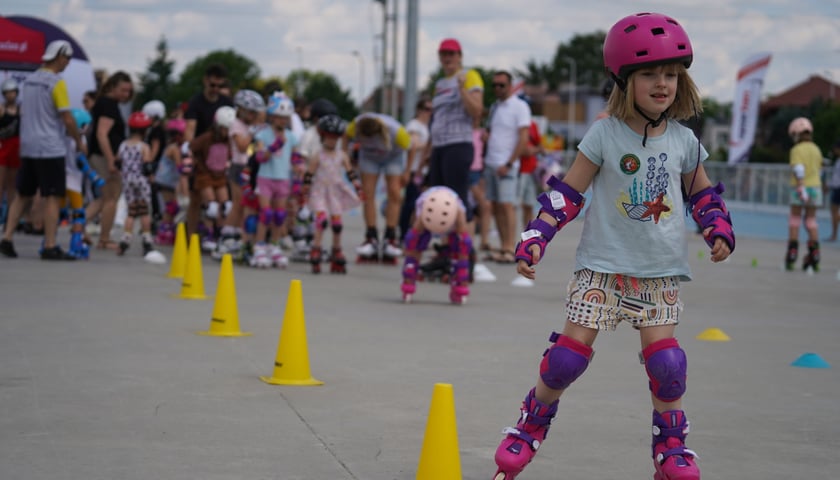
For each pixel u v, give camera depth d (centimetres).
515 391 539
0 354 590
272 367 582
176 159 1327
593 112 12212
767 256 1625
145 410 473
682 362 366
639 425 477
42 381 524
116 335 664
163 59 12394
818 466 415
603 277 371
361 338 695
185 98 11788
